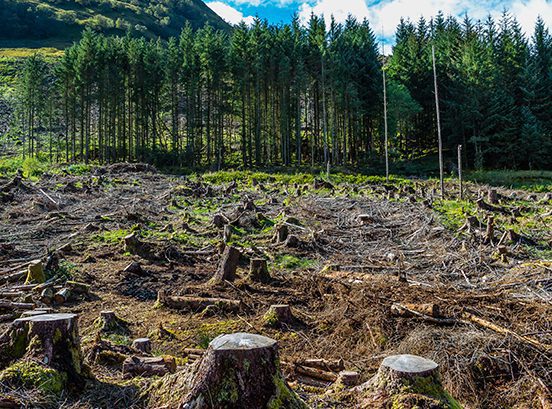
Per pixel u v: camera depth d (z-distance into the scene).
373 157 42.34
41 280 7.97
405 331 5.98
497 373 4.88
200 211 16.25
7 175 24.92
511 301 6.66
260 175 28.44
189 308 7.24
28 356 3.65
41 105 43.62
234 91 40.91
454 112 42.34
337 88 39.00
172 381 3.43
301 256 11.12
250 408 2.92
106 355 4.85
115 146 40.88
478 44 45.38
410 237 12.68
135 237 10.62
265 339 3.21
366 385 3.44
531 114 39.88
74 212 14.73
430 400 3.01
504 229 12.80
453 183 26.44
